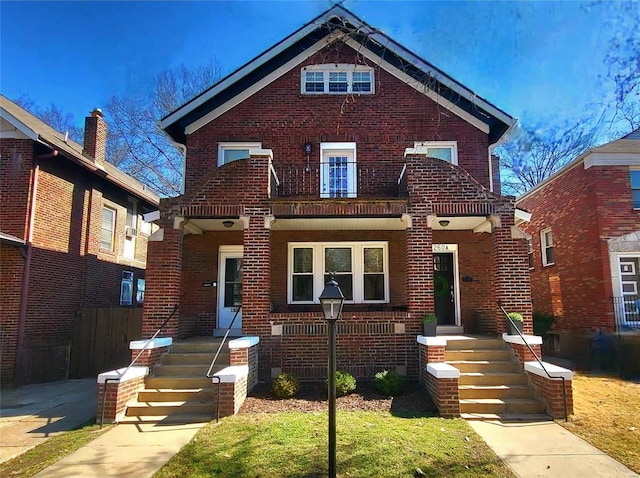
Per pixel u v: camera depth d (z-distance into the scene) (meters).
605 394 9.30
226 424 7.11
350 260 12.55
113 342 14.45
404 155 12.27
